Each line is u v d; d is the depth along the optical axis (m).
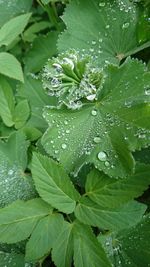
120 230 0.36
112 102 0.36
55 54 0.48
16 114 0.42
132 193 0.33
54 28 0.52
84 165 0.38
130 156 0.34
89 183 0.35
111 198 0.34
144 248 0.35
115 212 0.33
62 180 0.34
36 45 0.49
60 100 0.36
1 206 0.37
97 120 0.36
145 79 0.35
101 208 0.34
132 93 0.35
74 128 0.36
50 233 0.33
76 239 0.33
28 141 0.39
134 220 0.33
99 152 0.35
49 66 0.35
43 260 0.38
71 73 0.35
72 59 0.35
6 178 0.37
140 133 0.34
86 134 0.36
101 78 0.35
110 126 0.36
